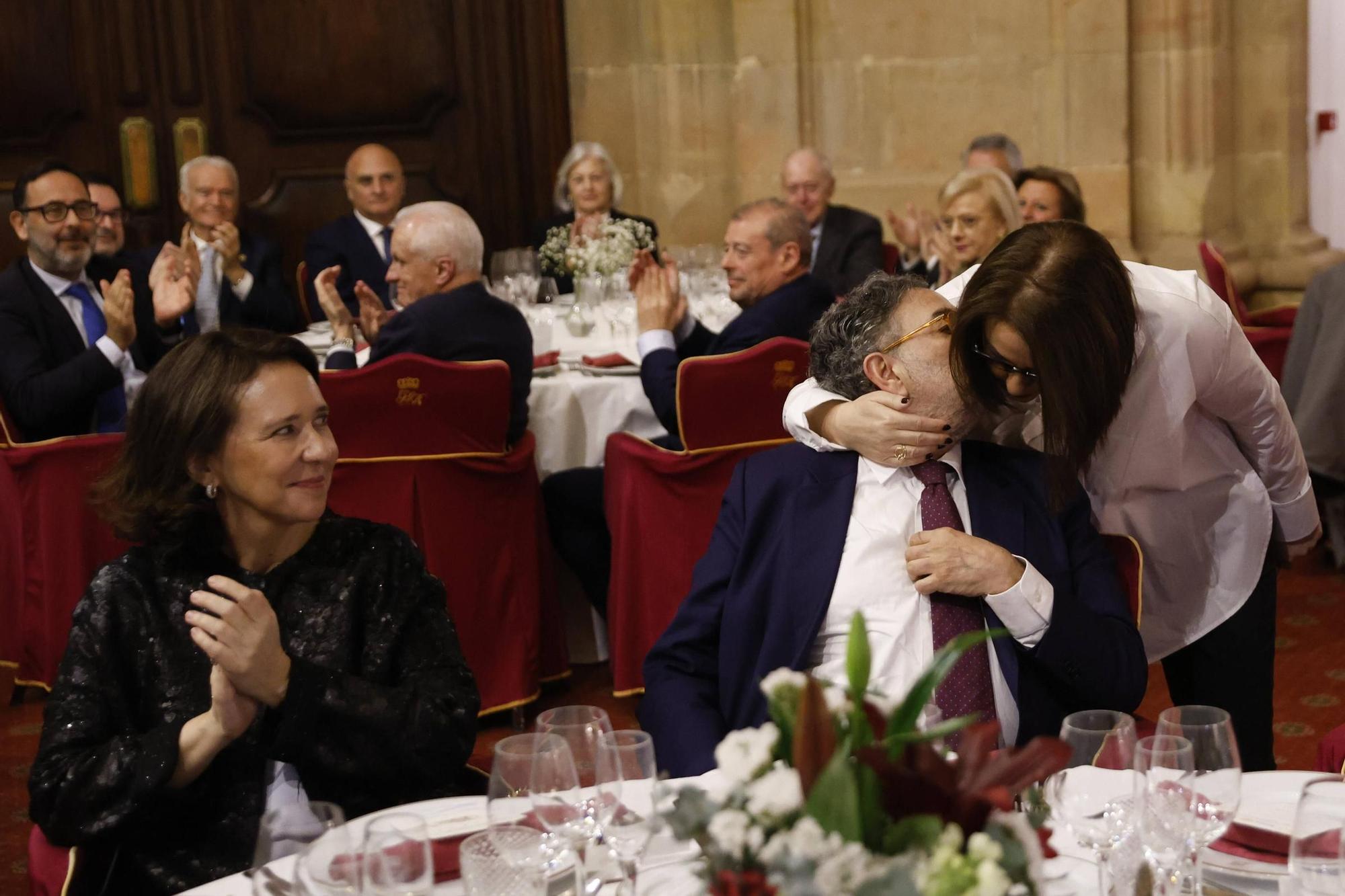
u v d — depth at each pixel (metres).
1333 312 4.71
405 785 1.99
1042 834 1.19
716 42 6.94
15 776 3.70
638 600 3.86
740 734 1.09
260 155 7.06
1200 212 6.84
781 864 0.97
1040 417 2.25
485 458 3.73
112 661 1.97
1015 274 1.92
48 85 6.86
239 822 1.93
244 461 1.95
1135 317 1.96
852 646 1.06
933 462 2.20
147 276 4.98
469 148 7.13
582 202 6.38
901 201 7.05
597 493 4.15
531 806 1.43
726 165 7.05
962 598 2.11
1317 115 6.97
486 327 3.87
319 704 1.91
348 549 2.09
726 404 3.72
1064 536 2.18
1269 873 1.44
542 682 4.15
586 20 6.99
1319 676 4.07
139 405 2.00
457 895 1.48
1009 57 6.88
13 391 4.09
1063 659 2.02
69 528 3.94
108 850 1.92
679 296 4.12
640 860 1.52
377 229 6.21
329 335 5.09
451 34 7.03
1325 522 4.98
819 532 2.18
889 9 6.88
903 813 1.01
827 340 2.23
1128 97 6.82
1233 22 6.82
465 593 3.76
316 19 6.98
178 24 6.90
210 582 1.86
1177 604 2.42
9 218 6.89
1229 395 2.25
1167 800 1.33
